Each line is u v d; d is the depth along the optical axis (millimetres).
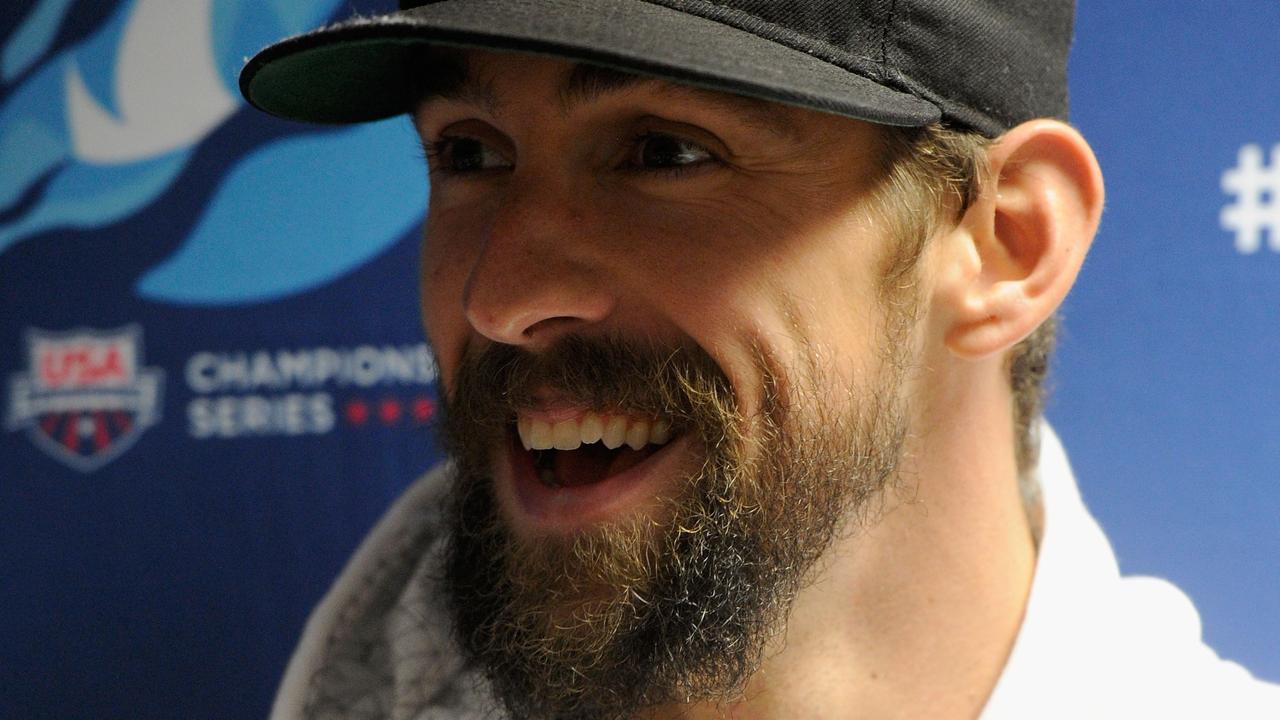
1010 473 2408
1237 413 2947
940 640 2299
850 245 1965
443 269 2164
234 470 3291
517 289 1915
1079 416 3025
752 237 1926
